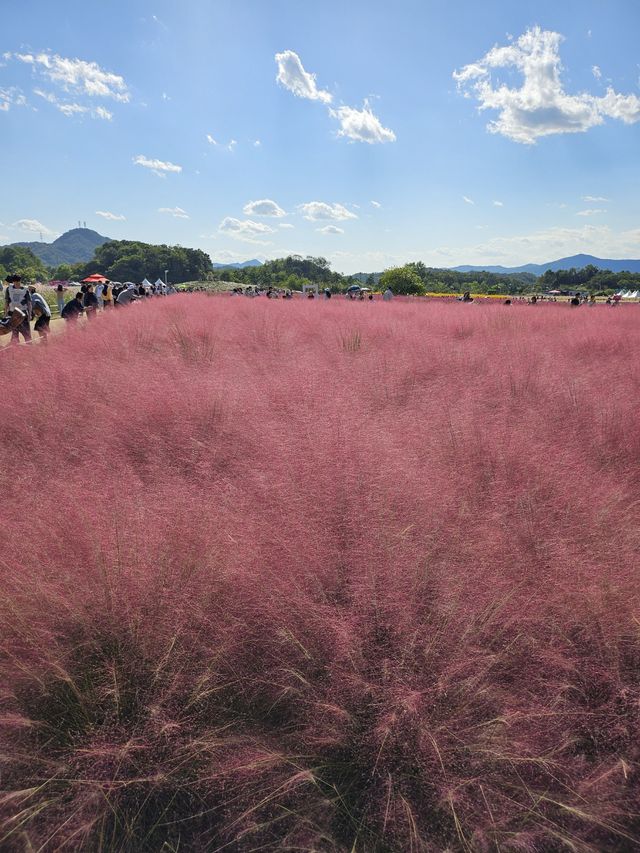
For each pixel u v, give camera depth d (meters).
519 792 1.62
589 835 1.52
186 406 4.19
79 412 4.34
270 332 9.12
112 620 2.02
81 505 2.67
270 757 1.67
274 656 2.00
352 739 1.75
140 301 19.47
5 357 5.93
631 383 5.52
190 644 2.01
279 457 3.25
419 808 1.57
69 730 1.76
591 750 1.74
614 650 1.99
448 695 1.84
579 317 14.53
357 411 4.15
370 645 2.01
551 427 4.07
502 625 2.06
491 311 15.80
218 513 2.63
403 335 9.26
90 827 1.52
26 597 2.06
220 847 1.49
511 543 2.43
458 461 3.31
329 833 1.52
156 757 1.70
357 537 2.45
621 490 2.97
